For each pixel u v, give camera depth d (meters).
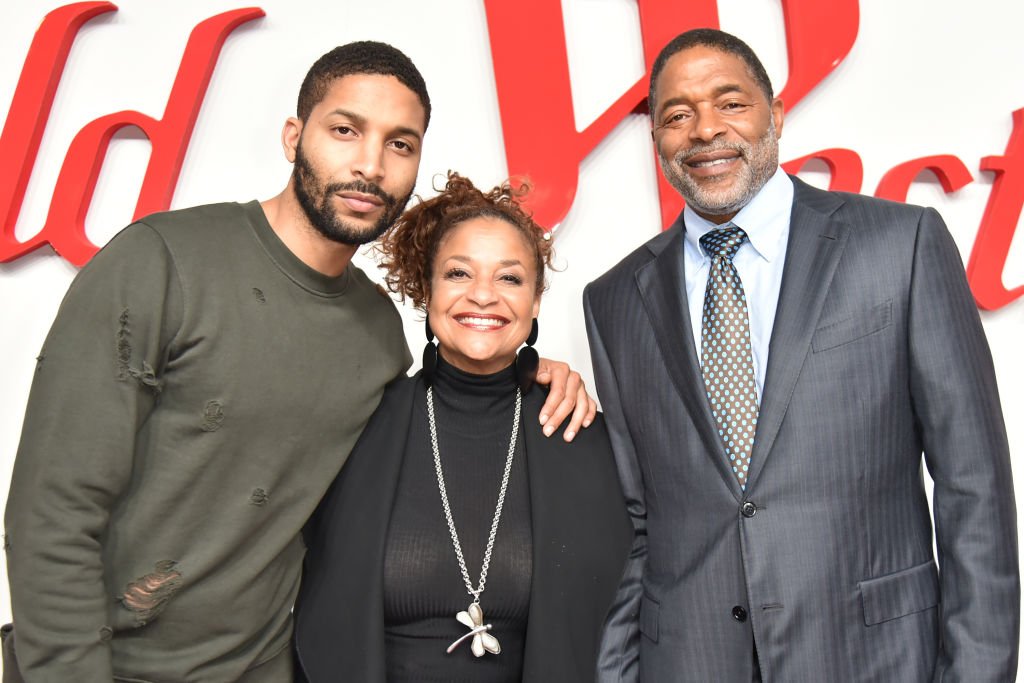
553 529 1.52
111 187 2.50
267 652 1.52
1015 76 2.56
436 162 2.53
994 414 1.40
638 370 1.65
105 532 1.33
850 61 2.54
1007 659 1.34
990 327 2.58
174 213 1.41
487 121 2.52
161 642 1.38
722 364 1.54
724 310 1.57
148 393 1.31
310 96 1.44
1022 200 2.51
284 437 1.42
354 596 1.46
